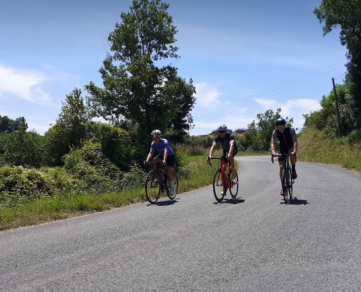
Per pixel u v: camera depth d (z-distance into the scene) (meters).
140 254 4.06
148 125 27.38
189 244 4.42
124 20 27.22
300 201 7.39
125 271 3.53
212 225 5.43
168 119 27.50
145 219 6.11
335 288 3.02
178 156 26.55
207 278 3.30
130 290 3.07
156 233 5.03
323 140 36.97
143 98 26.61
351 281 3.16
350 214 5.92
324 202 7.17
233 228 5.20
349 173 14.18
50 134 23.47
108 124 22.20
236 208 6.88
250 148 62.47
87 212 7.30
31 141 23.03
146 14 27.66
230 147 7.97
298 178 12.42
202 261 3.77
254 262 3.71
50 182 12.62
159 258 3.90
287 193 7.41
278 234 4.79
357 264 3.57
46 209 7.16
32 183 12.08
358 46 34.78
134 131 26.91
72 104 23.91
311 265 3.58
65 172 15.75
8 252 4.38
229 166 8.27
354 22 34.03
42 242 4.81
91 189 12.17
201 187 11.68
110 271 3.54
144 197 8.91
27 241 4.92
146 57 26.03
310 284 3.12
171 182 8.86
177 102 29.34
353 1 34.47
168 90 27.12
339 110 36.50
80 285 3.21
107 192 11.15
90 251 4.27
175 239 4.67
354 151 26.95
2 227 5.87
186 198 8.88
